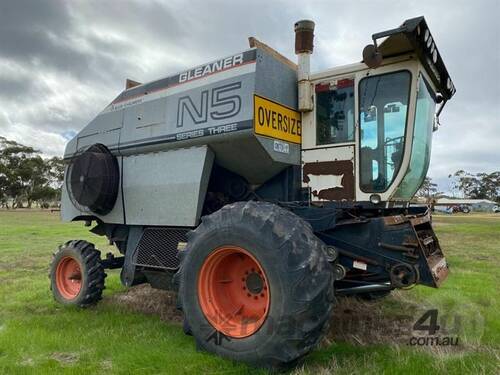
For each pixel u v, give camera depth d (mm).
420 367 3098
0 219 30484
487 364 3162
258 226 3139
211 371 3055
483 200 74750
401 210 4254
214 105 3990
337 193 3938
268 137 3787
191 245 3539
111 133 5148
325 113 4066
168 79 4543
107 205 5012
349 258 3588
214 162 4316
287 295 2910
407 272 3301
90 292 4980
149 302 5238
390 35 3273
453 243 13203
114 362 3275
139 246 4828
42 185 63250
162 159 4520
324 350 3475
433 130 4730
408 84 3641
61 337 3840
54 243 13281
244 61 3848
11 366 3176
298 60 4148
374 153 3789
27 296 5617
